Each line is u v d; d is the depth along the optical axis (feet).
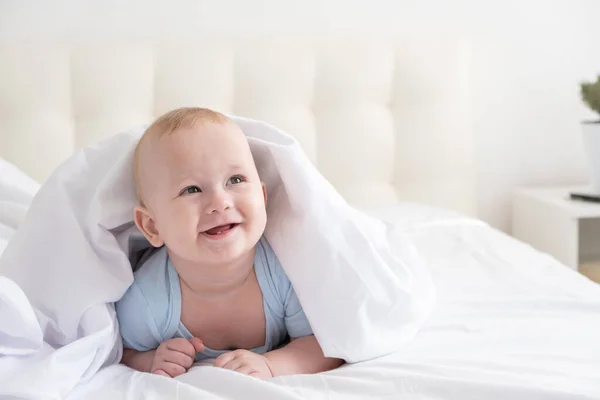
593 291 3.88
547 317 3.50
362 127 6.71
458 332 3.29
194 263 3.03
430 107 6.83
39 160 6.15
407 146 6.82
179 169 2.90
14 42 6.57
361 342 2.96
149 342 3.19
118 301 3.18
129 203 3.20
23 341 2.69
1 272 3.12
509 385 2.47
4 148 6.10
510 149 7.51
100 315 2.93
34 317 2.68
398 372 2.69
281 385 2.67
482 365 2.80
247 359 2.87
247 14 6.94
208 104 6.47
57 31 6.64
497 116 7.45
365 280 3.07
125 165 3.12
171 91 6.42
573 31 7.43
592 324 3.38
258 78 6.56
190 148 2.93
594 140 6.43
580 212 6.14
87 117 6.31
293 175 3.11
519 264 4.45
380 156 6.77
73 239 3.09
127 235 3.31
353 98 6.72
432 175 6.86
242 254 3.00
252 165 3.06
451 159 6.86
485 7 7.30
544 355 2.92
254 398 2.51
